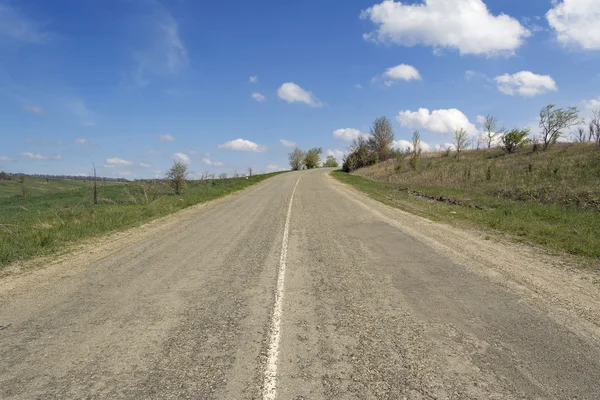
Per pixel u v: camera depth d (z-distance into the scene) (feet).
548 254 26.30
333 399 10.07
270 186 107.14
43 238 31.30
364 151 220.43
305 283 20.11
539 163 85.40
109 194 90.43
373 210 49.98
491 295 18.21
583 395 10.38
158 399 10.07
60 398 10.16
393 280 20.58
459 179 86.22
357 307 16.71
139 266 23.91
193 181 115.24
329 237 32.73
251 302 17.35
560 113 106.22
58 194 101.55
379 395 10.26
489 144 148.46
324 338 13.69
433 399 10.12
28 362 12.09
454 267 23.11
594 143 99.76
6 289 19.63
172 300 17.67
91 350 12.84
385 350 12.82
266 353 12.57
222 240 32.19
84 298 18.08
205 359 12.19
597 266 23.20
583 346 13.15
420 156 168.45
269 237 33.17
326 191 84.28
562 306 16.78
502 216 41.37
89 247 29.86
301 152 343.87
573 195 49.98
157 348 12.94
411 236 32.68
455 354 12.57
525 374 11.40
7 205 79.15
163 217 47.47
